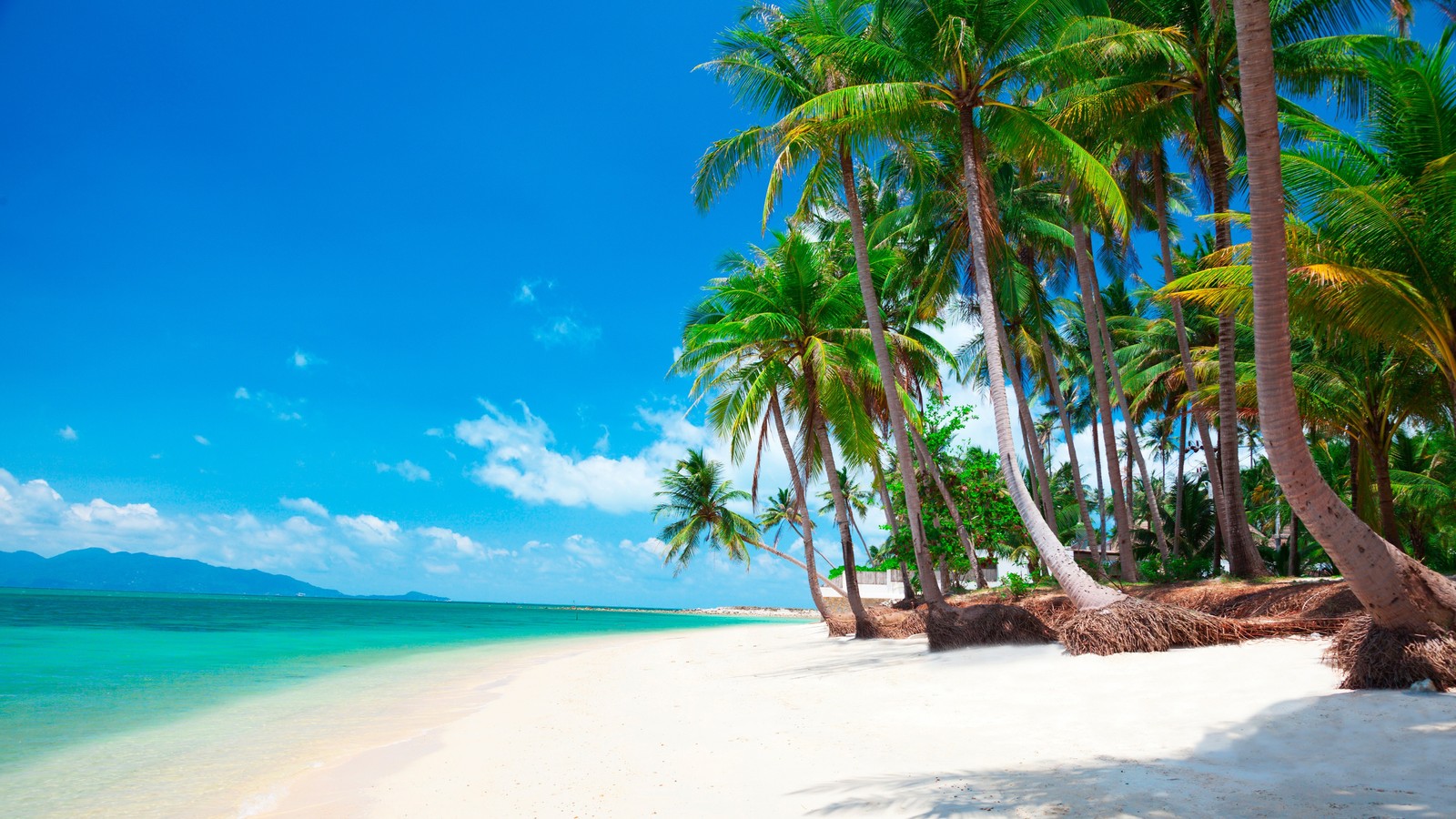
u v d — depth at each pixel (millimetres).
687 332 21172
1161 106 17984
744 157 18281
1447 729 5457
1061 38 14781
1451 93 11195
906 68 15469
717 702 11414
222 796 7285
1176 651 10266
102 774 8289
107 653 23859
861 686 11414
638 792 6250
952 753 6438
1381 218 11227
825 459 20781
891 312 27000
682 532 41438
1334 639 7930
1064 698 8508
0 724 11500
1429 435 29016
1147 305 33062
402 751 9188
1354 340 13719
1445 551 31453
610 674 17609
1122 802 4406
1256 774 4836
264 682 17078
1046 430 44750
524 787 6883
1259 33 6855
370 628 47094
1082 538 44688
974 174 15094
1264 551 35594
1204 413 23234
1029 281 24844
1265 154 6914
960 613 14445
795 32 17578
